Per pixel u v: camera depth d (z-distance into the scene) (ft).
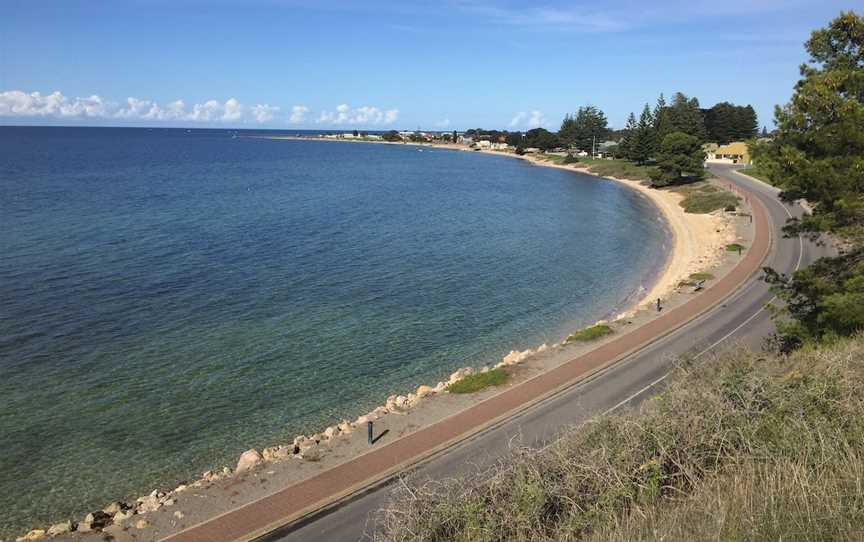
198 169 481.87
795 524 26.71
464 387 86.99
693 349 98.78
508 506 37.04
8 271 153.28
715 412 41.57
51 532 58.34
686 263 177.27
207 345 111.55
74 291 139.64
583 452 40.83
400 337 118.93
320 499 59.88
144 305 132.16
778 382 45.44
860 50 75.92
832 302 70.49
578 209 300.20
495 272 171.01
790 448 36.22
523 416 77.36
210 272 160.76
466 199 333.21
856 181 70.08
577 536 34.94
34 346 107.96
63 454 75.82
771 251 176.04
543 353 100.68
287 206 286.05
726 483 33.73
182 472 72.49
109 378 96.89
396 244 205.16
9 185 326.65
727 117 558.56
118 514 60.29
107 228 213.25
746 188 315.17
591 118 649.20
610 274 170.71
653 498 35.50
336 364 105.19
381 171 508.94
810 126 74.69
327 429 79.77
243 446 78.59
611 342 104.01
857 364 49.98
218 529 55.47
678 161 363.56
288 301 139.03
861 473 30.37
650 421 42.22
